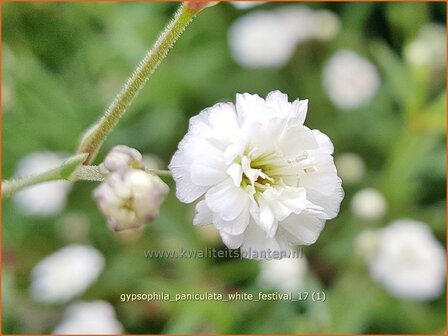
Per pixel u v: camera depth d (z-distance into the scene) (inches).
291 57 3.4
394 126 3.3
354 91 3.3
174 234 2.9
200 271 2.8
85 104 3.3
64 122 3.3
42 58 3.6
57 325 2.9
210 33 3.5
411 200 3.2
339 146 3.4
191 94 3.3
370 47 3.6
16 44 3.5
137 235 3.0
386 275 2.8
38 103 3.3
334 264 3.1
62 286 2.8
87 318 2.7
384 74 3.6
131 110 3.2
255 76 3.4
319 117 3.4
